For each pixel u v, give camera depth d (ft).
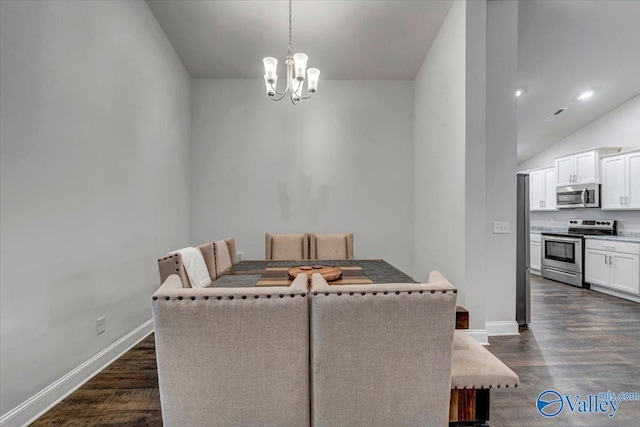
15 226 5.08
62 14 6.07
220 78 13.60
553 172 17.95
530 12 10.00
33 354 5.37
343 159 13.79
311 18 9.76
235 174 13.64
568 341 8.63
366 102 13.83
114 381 6.57
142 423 5.21
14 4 5.08
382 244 13.83
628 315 10.94
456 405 4.18
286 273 7.09
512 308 9.20
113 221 7.66
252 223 13.65
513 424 5.19
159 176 10.26
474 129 8.50
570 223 17.38
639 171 13.26
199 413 3.32
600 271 14.06
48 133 5.73
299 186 13.73
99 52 7.16
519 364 7.29
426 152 12.04
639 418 5.36
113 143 7.68
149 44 9.51
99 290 7.11
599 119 16.26
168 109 11.00
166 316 3.19
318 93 13.76
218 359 3.26
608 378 6.66
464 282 8.56
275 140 13.69
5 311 4.92
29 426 5.14
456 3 9.00
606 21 10.32
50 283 5.75
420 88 12.84
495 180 9.20
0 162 4.85
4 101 4.91
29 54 5.34
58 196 5.95
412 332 3.32
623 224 14.75
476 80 8.48
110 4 7.56
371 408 3.40
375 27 10.24
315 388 3.38
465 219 8.54
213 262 7.56
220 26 10.18
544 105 15.25
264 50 11.56
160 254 10.33
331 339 3.30
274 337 3.27
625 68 12.67
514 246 9.21
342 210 13.79
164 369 3.26
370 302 3.26
